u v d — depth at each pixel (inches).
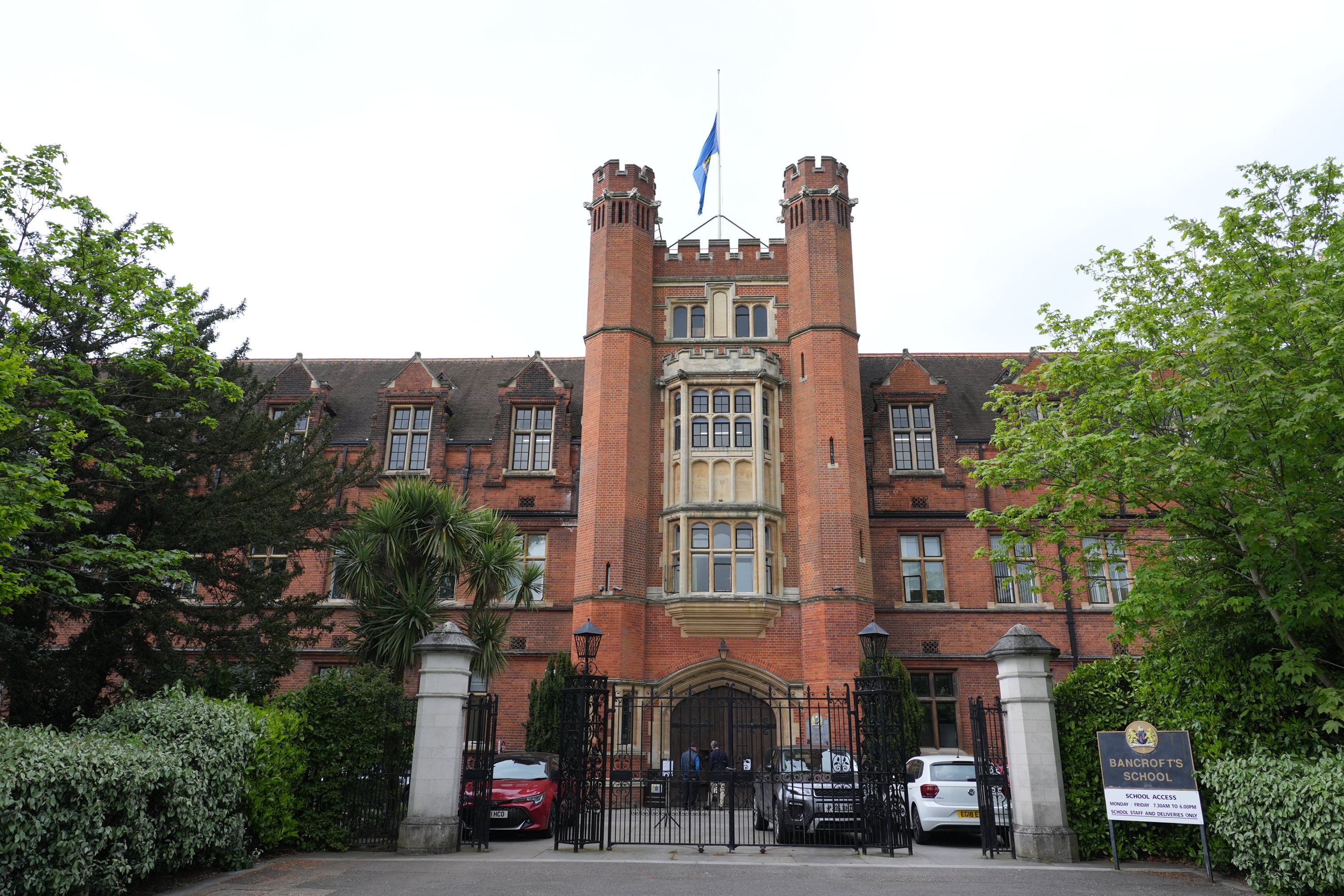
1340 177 471.5
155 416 601.6
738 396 940.6
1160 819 428.8
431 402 1025.5
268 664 646.5
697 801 713.6
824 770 577.3
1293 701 415.5
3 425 409.1
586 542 884.6
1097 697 483.8
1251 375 398.9
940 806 550.0
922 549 963.3
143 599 627.8
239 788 426.3
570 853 478.3
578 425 1021.8
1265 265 470.0
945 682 917.2
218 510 605.0
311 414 1037.2
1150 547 518.0
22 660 534.9
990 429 1026.7
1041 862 449.1
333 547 744.3
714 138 1111.0
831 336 938.1
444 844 470.9
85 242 509.7
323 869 418.6
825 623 843.4
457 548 718.5
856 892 373.4
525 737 876.6
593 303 973.2
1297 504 415.5
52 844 304.5
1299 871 354.6
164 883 383.2
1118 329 527.2
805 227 976.9
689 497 900.0
